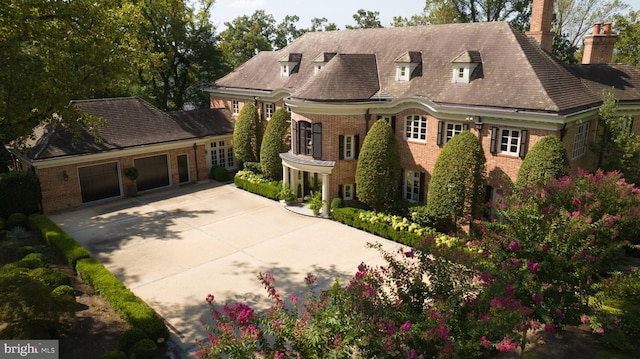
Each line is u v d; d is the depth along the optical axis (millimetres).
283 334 8352
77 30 19109
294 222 24844
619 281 11359
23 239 22250
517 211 11703
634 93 24734
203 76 43750
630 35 42469
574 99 20938
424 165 24000
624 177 21188
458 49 24812
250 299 16359
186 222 24781
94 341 13547
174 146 30953
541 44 25625
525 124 19734
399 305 9320
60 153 25812
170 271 18703
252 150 33094
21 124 18562
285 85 32219
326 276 18219
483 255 11453
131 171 28797
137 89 41750
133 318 13836
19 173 24797
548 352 12461
